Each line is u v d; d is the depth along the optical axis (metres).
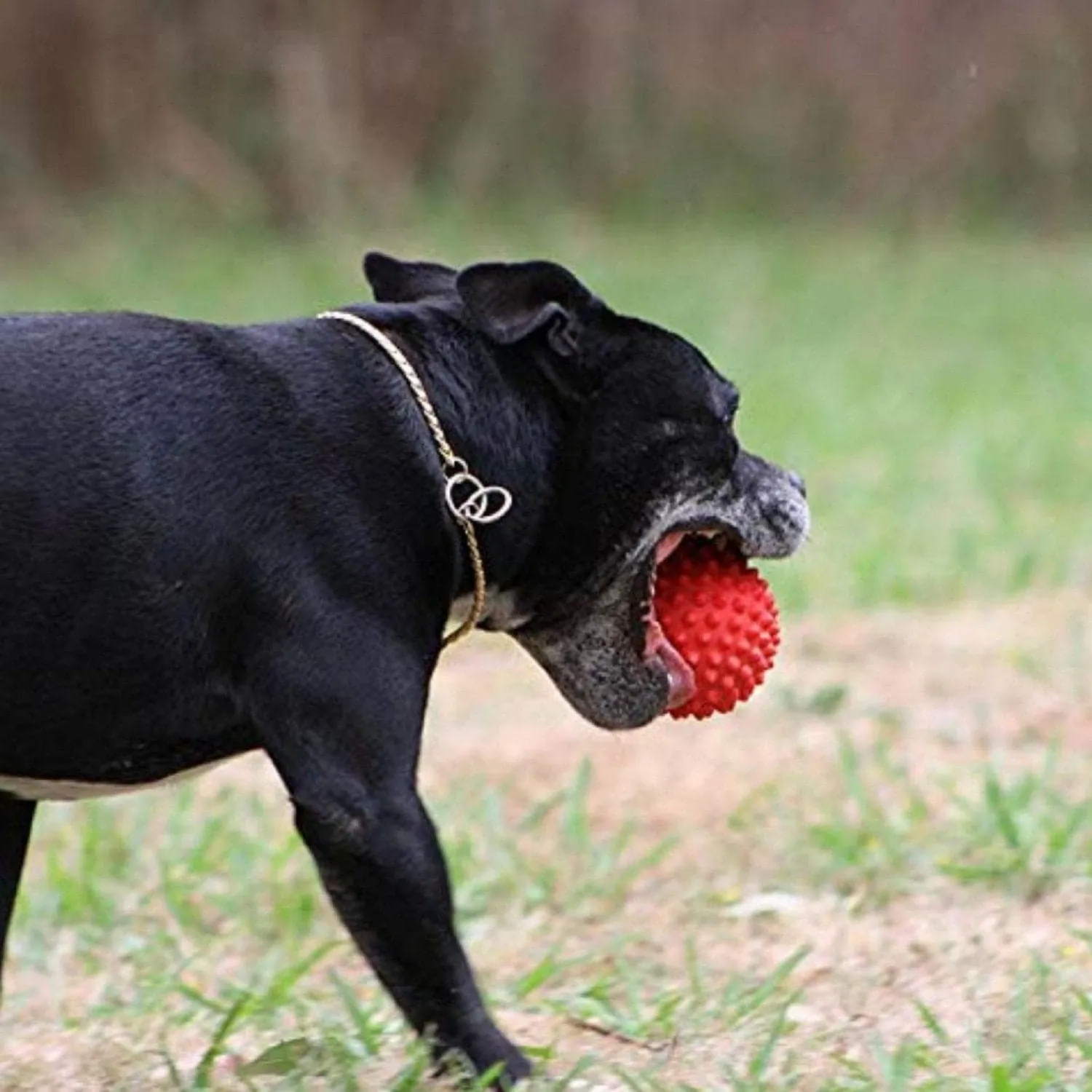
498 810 11.77
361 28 42.19
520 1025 9.20
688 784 12.53
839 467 22.48
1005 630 15.74
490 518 8.14
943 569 17.56
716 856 11.47
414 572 7.97
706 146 44.97
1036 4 45.31
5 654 7.57
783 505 8.62
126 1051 9.03
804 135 45.22
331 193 41.19
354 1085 8.30
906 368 29.14
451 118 43.34
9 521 7.51
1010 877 10.70
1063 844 10.82
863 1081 8.20
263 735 7.78
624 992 9.69
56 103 39.69
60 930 10.80
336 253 38.47
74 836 12.02
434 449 8.05
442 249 39.78
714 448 8.45
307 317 8.30
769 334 31.91
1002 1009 8.99
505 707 14.45
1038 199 45.22
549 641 8.59
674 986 9.66
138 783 7.93
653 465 8.36
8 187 38.94
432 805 12.21
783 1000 9.36
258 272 36.34
